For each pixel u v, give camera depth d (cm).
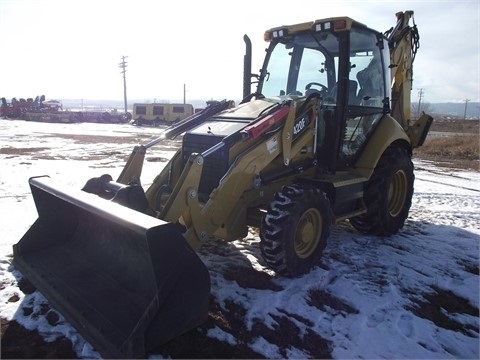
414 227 618
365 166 507
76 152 1371
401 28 628
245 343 290
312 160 459
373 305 359
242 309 334
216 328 305
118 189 355
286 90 521
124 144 1762
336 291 381
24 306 319
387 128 538
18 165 999
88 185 379
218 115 463
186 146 434
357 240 539
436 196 868
